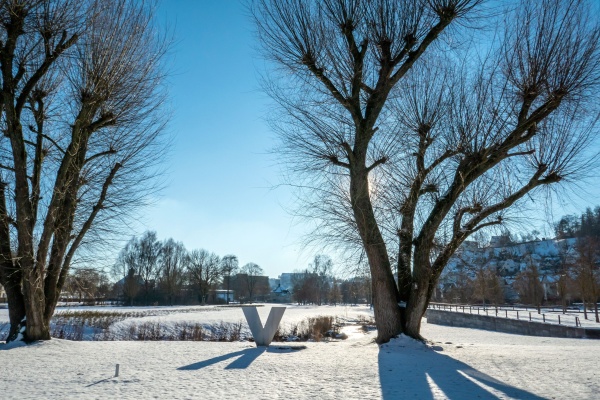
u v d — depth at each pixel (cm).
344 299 11944
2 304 6925
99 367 1044
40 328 1512
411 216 1515
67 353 1295
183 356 1227
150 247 9469
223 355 1247
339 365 1050
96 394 759
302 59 1441
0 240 1546
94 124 1605
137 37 1623
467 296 7656
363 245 1517
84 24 1498
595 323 3725
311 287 11819
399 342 1391
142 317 4234
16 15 1352
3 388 816
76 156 1616
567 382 812
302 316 5259
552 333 3309
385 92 1461
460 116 1412
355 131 1495
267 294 14025
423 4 1394
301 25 1432
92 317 3972
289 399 709
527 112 1362
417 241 1472
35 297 1493
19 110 1470
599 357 1152
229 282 12425
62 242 1614
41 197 1617
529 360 1100
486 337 3300
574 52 1324
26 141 1605
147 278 9306
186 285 10512
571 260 6162
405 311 1479
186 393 760
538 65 1338
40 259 1481
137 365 1073
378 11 1412
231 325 3588
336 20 1435
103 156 1709
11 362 1128
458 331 4156
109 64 1534
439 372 951
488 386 798
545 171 1417
